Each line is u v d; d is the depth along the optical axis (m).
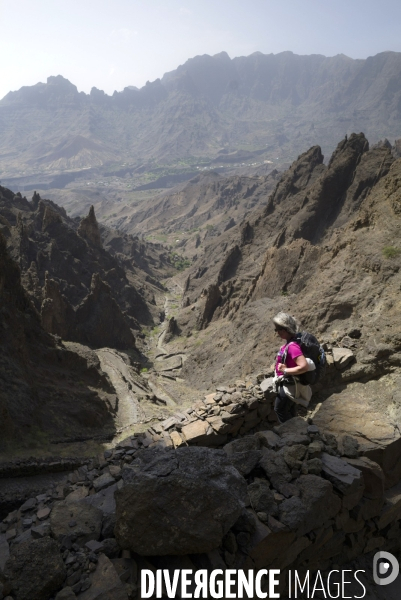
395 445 9.57
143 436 10.31
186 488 6.33
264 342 56.88
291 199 145.38
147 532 6.14
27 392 38.38
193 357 82.62
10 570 5.96
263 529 6.87
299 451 8.24
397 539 9.51
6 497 23.62
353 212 120.56
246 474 8.05
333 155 132.88
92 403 45.78
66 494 8.43
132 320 131.25
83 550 6.48
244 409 10.73
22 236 112.69
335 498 7.67
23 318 51.50
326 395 12.52
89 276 126.81
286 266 90.25
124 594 5.77
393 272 27.69
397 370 12.32
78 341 94.25
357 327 14.88
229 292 116.81
